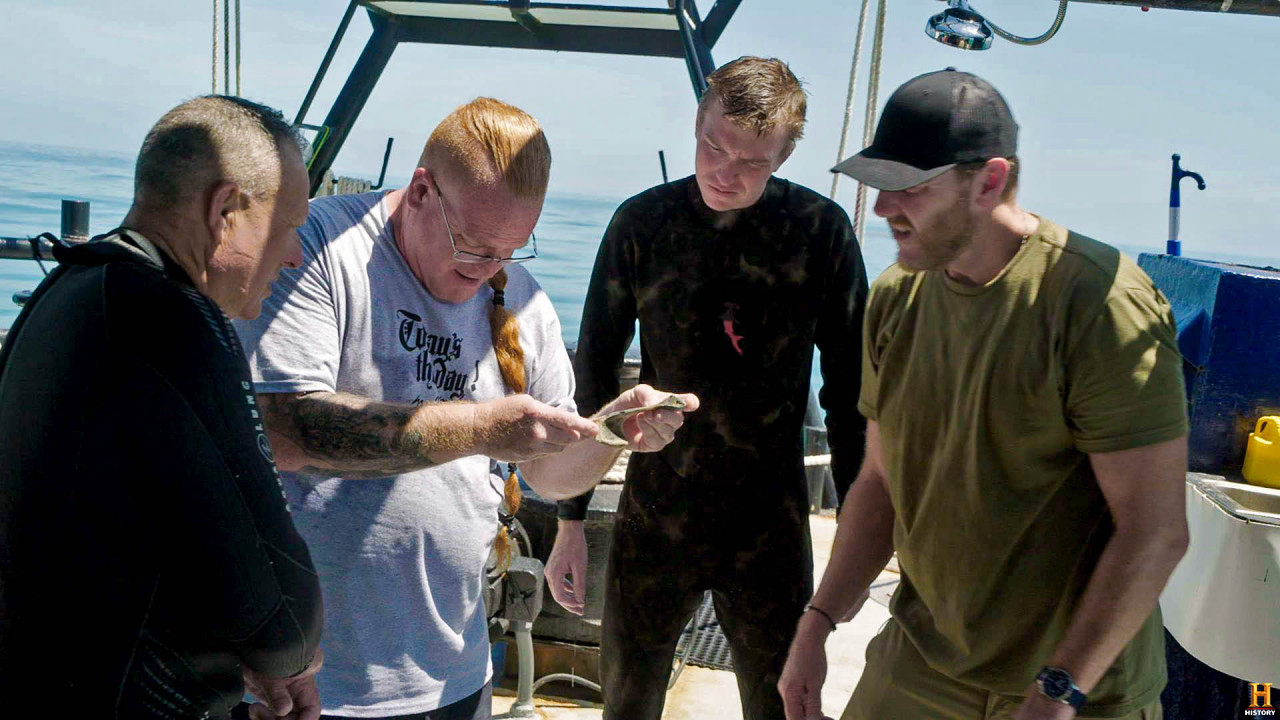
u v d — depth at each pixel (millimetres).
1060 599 1847
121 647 1192
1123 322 1649
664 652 2676
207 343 1232
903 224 1749
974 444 1827
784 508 2588
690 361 2557
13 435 1193
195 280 1341
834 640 4020
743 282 2518
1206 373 2697
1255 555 2184
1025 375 1732
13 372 1223
